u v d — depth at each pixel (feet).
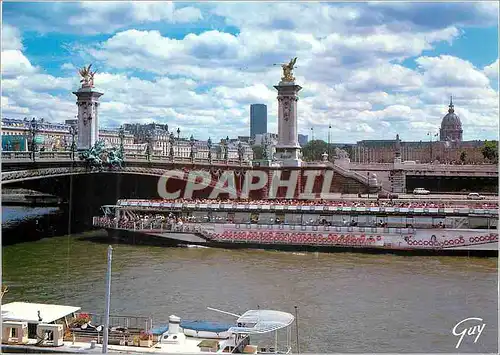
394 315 198.18
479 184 495.82
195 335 150.20
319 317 196.34
